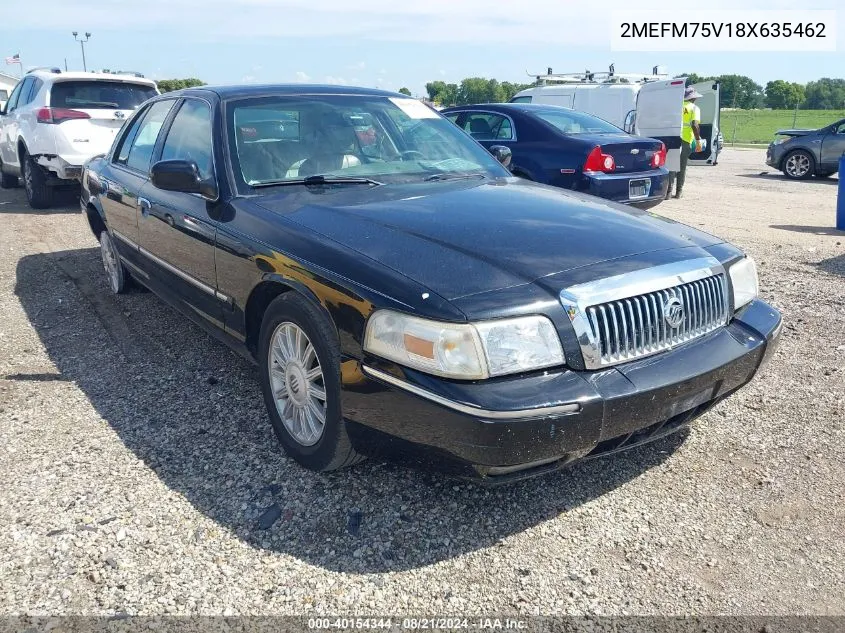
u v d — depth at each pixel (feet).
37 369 14.53
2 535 9.05
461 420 8.00
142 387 13.65
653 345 9.20
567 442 8.27
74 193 36.50
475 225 10.15
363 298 8.82
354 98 14.56
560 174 27.27
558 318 8.48
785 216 35.22
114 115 31.78
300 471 10.63
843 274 22.53
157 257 14.78
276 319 10.46
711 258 10.29
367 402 8.86
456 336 8.09
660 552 9.02
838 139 54.29
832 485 10.50
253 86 14.24
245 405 12.85
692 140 41.32
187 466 10.78
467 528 9.41
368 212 10.68
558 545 9.12
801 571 8.71
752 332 10.46
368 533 9.25
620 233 10.34
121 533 9.14
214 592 8.16
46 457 11.01
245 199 11.81
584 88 47.98
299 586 8.30
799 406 13.01
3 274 21.76
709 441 11.77
